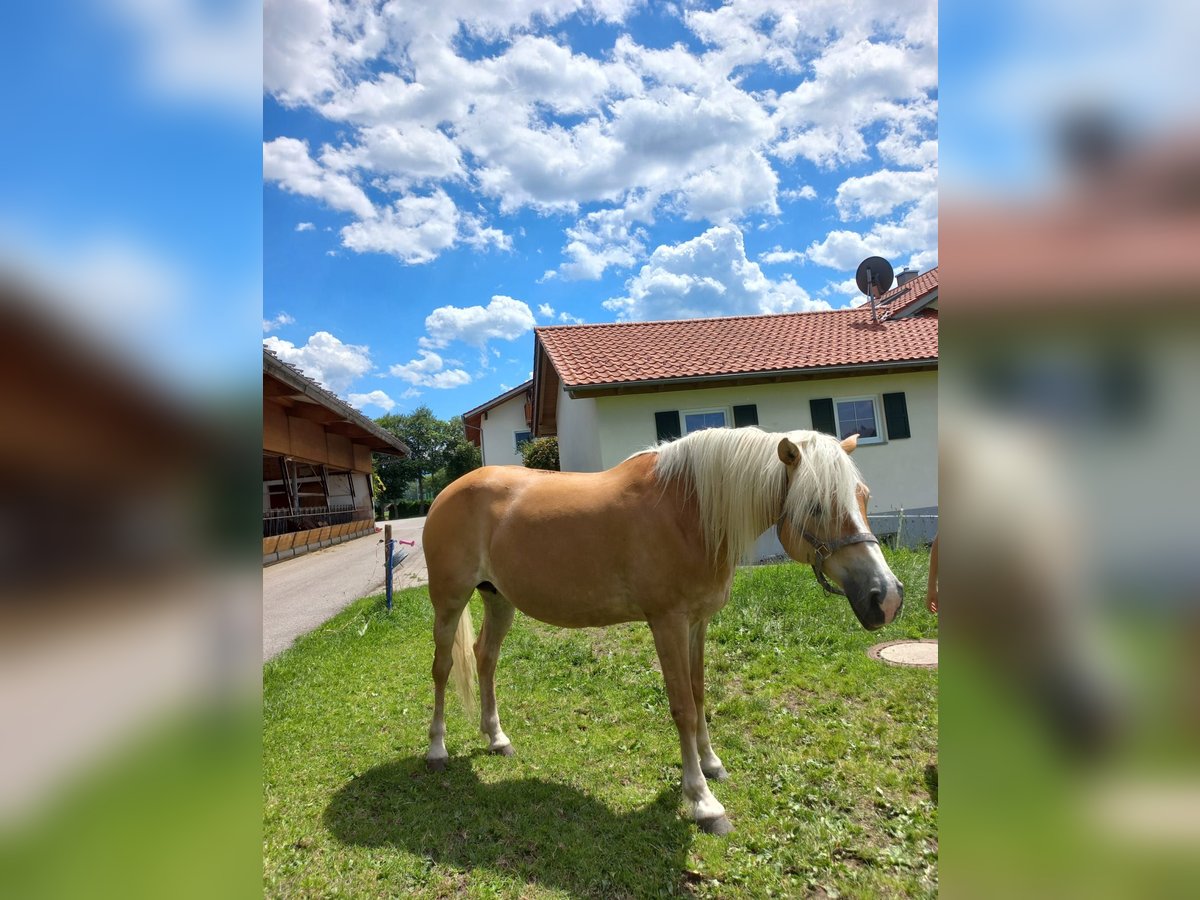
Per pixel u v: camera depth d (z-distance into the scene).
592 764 3.46
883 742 3.47
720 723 3.84
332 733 4.03
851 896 2.36
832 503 2.70
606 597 3.11
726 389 11.30
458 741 3.84
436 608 3.65
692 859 2.60
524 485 3.47
